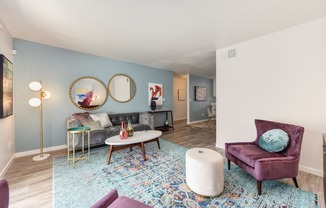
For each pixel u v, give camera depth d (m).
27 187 1.93
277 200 1.64
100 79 4.16
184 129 5.66
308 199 1.65
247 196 1.72
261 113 2.80
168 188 1.89
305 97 2.31
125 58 4.35
